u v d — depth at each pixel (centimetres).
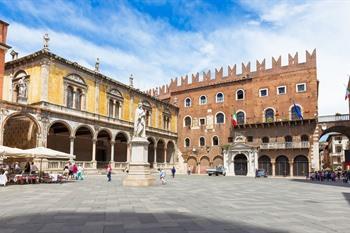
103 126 4716
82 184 2714
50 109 3841
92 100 4578
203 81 6675
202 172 6372
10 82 4194
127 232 900
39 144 3666
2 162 3231
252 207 1435
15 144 3988
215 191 2259
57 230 918
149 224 1015
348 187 2842
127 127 5222
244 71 6178
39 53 3850
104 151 5612
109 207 1377
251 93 6016
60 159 4019
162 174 2944
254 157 5591
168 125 6612
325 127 5256
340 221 1099
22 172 3028
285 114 5609
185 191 2191
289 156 5438
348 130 5519
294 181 3894
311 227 994
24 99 3838
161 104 6362
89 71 4500
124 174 4522
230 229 952
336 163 10025
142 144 2578
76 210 1287
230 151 5878
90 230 920
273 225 1020
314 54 5484
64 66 4138
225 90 6322
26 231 905
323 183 3484
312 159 5209
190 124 6700
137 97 5628
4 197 1738
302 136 5397
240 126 5962
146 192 2061
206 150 6378
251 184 3152
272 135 5672
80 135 5128
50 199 1648
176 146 6788
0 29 3300
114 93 5053
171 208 1366
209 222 1057
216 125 6328
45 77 3850
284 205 1518
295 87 5578
